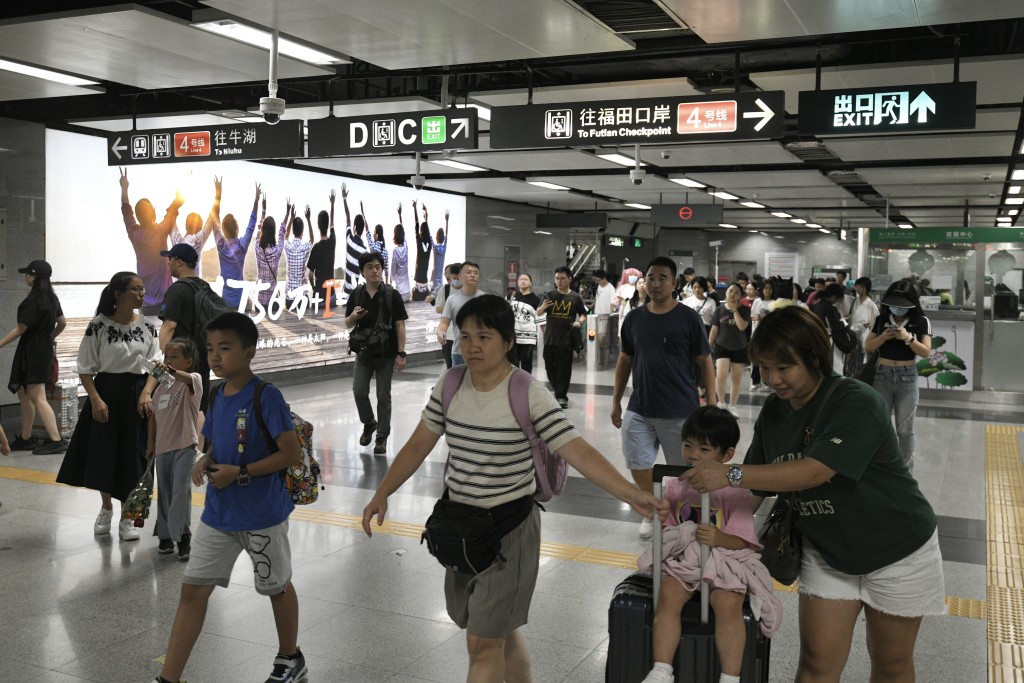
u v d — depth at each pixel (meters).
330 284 15.43
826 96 7.32
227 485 3.54
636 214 26.36
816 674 3.02
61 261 10.92
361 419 8.98
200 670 3.99
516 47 7.34
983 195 19.41
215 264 13.05
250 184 13.61
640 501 2.91
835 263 34.88
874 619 3.02
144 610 4.72
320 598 4.89
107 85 9.59
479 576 3.09
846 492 2.86
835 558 2.91
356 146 8.75
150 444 5.61
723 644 2.77
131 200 11.74
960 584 5.18
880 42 7.75
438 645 4.27
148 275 12.02
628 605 2.89
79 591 5.00
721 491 3.03
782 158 13.99
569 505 6.95
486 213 20.67
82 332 11.15
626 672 2.90
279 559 3.69
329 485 7.54
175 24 6.83
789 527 2.97
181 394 5.47
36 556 5.63
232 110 10.24
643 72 9.03
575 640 4.34
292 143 9.09
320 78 9.32
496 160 14.27
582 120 7.95
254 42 7.27
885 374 7.54
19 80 8.79
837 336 9.76
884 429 2.85
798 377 2.86
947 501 7.13
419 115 8.48
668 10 6.21
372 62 7.93
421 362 18.16
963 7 6.00
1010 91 9.04
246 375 3.78
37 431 9.37
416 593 4.98
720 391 11.76
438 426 3.29
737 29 6.63
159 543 5.75
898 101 7.12
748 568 2.85
